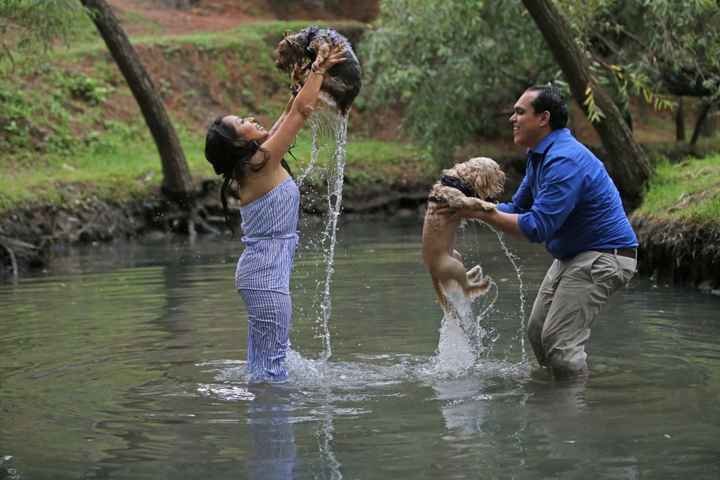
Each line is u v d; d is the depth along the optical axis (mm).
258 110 25344
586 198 6332
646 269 10992
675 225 10484
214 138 6359
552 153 6332
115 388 6234
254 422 5359
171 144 17797
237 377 6477
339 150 6719
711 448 4684
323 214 20047
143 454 4824
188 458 4746
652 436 4902
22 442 5070
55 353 7367
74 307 9570
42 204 16453
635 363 6645
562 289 6426
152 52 24609
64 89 22141
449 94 19703
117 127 21969
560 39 12977
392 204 21156
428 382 6246
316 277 11320
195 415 5531
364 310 9000
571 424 5156
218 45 25703
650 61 14945
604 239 6398
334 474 4449
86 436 5160
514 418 5297
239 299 9820
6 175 18219
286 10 29641
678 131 24094
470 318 6828
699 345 7164
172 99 24156
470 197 6379
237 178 6469
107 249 15641
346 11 29844
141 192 18219
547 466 4469
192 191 18109
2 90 20859
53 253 15172
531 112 6449
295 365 6684
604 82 15086
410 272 11531
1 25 14875
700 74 15141
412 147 23578
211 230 18141
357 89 6520
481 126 21750
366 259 13070
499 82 20703
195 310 9195
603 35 16750
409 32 19859
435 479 4340
